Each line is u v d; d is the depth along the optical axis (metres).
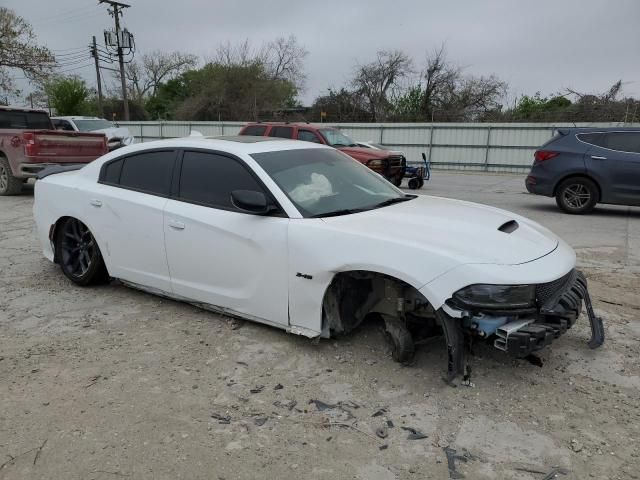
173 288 4.36
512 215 4.14
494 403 3.09
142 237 4.42
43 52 31.83
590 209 10.09
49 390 3.24
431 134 25.42
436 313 3.16
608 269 6.02
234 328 4.11
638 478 2.46
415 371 3.45
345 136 14.33
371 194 4.25
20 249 6.74
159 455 2.63
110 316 4.42
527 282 3.01
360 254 3.28
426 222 3.56
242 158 3.98
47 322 4.30
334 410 3.03
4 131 11.58
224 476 2.48
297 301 3.62
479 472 2.52
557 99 38.62
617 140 9.79
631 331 4.14
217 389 3.26
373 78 41.94
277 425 2.89
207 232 3.99
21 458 2.61
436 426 2.87
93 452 2.65
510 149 24.14
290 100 49.50
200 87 46.56
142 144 4.69
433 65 40.38
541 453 2.65
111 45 39.19
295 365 3.54
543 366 3.52
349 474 2.50
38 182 5.41
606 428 2.85
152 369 3.51
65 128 18.86
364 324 4.09
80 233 5.07
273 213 3.74
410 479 2.47
